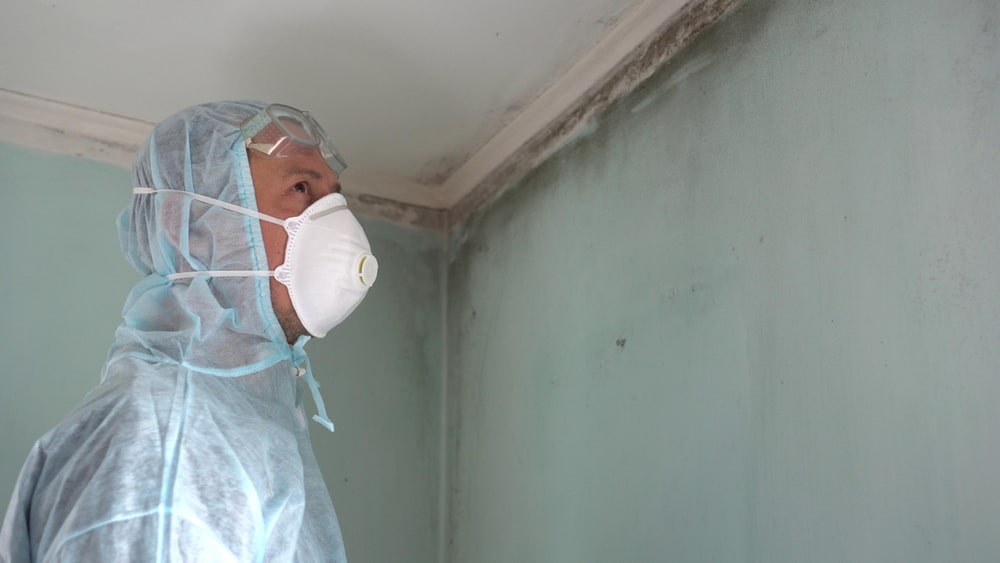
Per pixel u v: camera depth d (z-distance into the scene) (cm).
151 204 129
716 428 135
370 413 215
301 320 128
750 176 138
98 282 192
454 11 169
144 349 115
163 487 95
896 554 104
